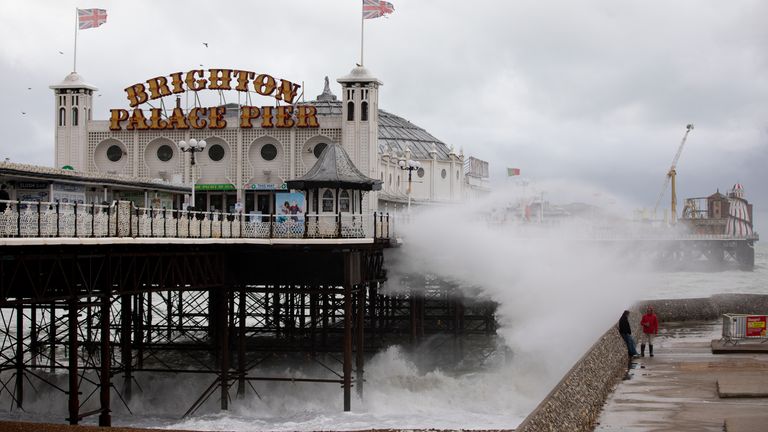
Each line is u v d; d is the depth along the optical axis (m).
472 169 137.50
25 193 49.47
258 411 54.69
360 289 56.84
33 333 63.09
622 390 43.31
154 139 77.06
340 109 101.25
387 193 103.25
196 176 76.25
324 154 60.16
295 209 73.25
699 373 47.81
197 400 54.62
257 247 54.38
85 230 41.72
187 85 77.31
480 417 52.19
